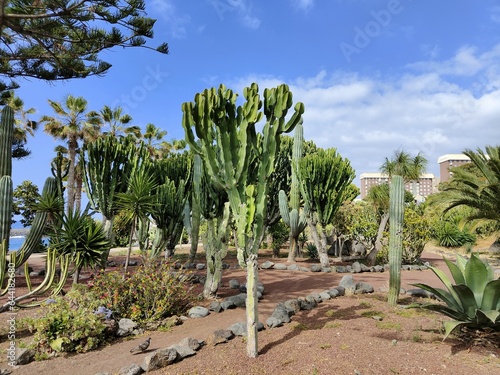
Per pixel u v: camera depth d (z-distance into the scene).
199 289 7.55
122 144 8.85
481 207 10.98
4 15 8.09
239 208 3.98
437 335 4.25
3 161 8.21
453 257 15.00
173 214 9.98
